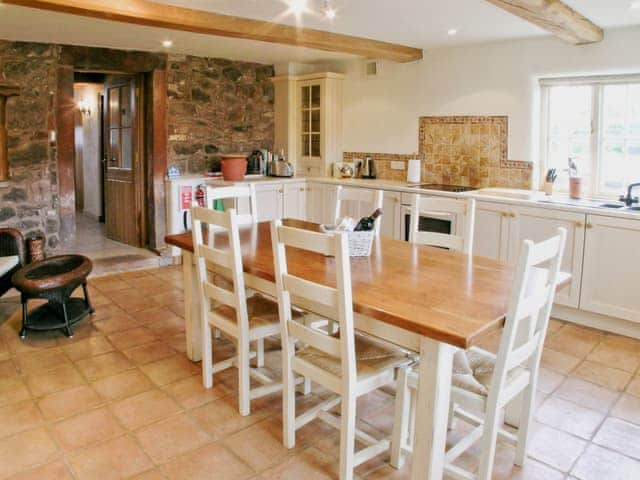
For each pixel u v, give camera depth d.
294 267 2.54
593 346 3.62
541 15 3.23
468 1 3.32
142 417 2.69
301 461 2.35
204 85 5.98
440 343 1.84
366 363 2.23
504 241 4.32
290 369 2.36
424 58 5.29
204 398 2.89
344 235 1.94
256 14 3.65
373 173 5.91
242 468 2.30
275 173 6.19
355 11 3.59
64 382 3.05
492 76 4.83
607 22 3.83
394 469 2.32
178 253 5.82
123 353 3.46
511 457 2.39
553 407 2.81
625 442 2.51
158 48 5.34
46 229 5.16
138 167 5.98
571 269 3.98
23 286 3.54
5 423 2.62
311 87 6.19
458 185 5.22
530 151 4.70
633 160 4.23
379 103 5.80
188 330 3.31
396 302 2.05
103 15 3.21
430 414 1.90
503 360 1.90
